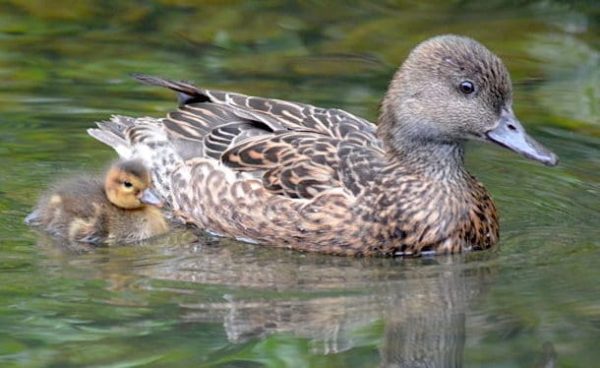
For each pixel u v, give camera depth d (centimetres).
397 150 1315
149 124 1446
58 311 1110
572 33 1886
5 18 1900
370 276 1222
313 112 1386
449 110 1288
